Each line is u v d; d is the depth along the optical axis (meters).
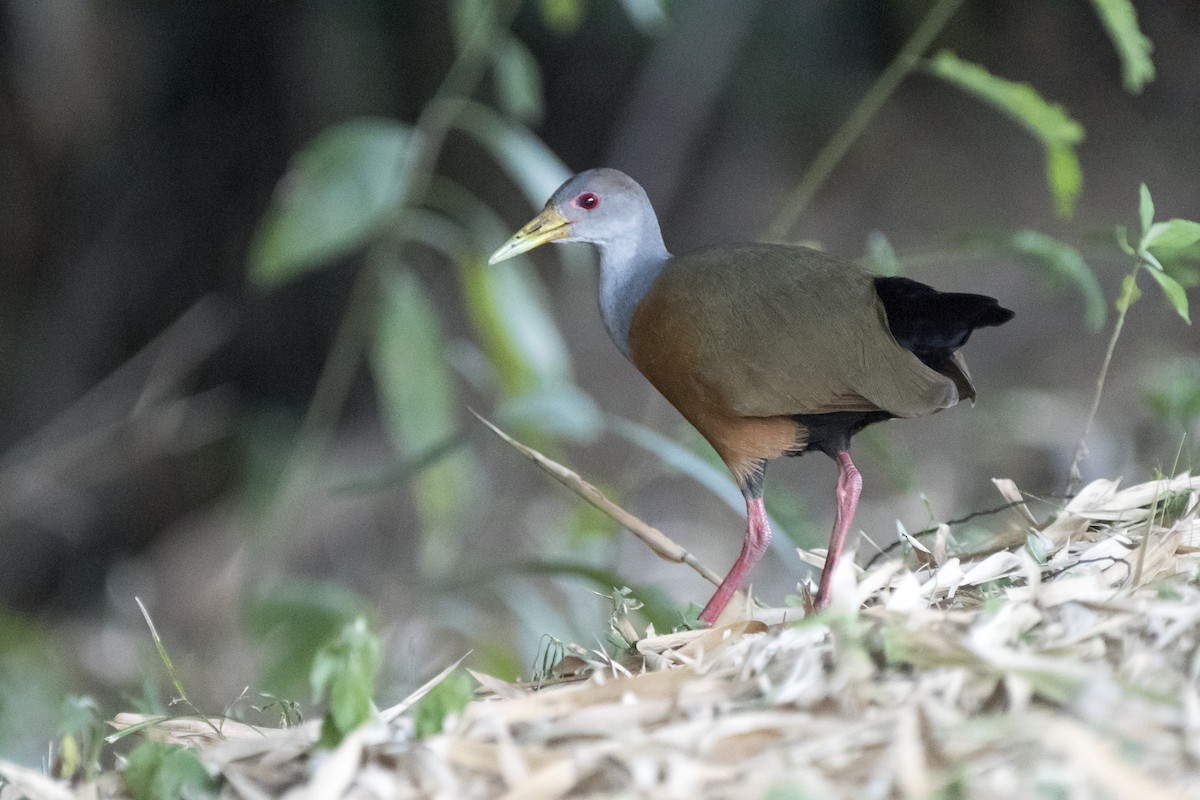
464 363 12.27
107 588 18.14
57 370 19.80
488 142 10.60
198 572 17.53
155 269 19.92
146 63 19.22
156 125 19.53
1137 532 6.49
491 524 15.97
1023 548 6.38
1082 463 14.03
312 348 19.38
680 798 4.27
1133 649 4.85
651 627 6.45
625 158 19.34
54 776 5.53
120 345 20.08
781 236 9.95
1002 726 4.26
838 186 18.75
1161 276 7.05
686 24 18.97
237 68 19.11
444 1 18.36
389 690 8.77
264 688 10.12
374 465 18.08
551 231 8.23
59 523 18.73
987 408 15.48
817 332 7.02
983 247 9.02
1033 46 18.36
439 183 19.06
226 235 19.64
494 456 16.78
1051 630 5.11
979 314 6.79
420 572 12.98
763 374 7.11
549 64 19.48
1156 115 18.05
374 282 11.37
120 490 18.98
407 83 18.89
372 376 19.22
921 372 6.83
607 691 5.18
